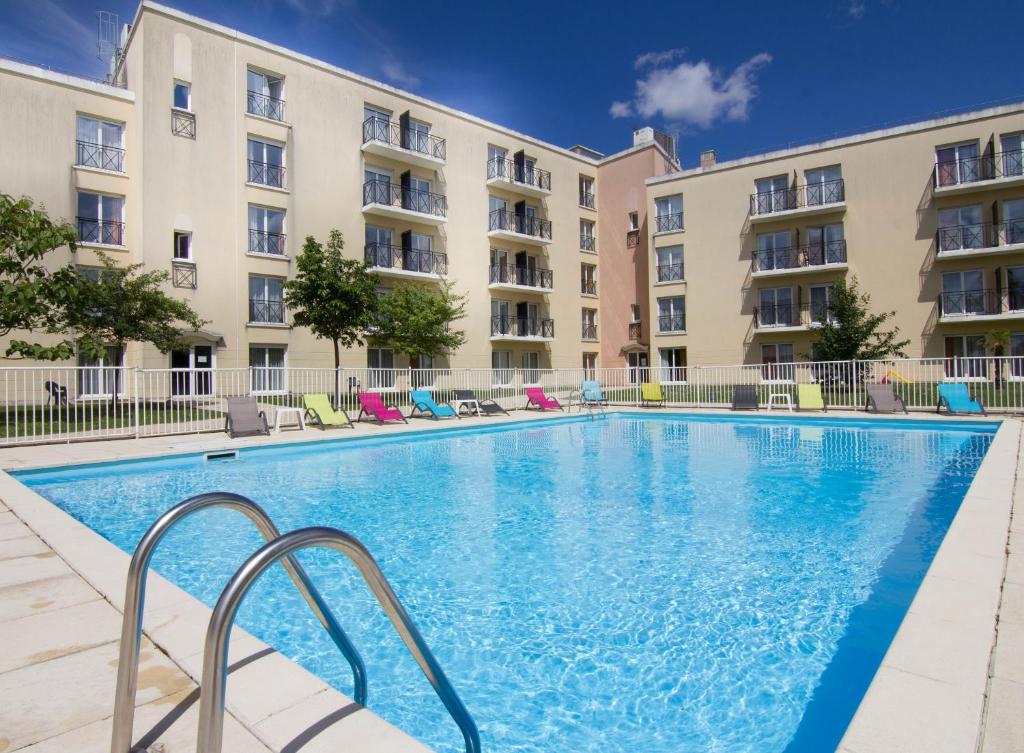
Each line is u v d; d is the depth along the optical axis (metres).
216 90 19.48
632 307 31.72
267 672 2.20
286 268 20.80
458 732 2.51
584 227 32.94
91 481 8.06
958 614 2.60
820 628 3.44
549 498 6.97
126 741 1.62
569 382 20.69
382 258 23.20
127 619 1.63
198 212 18.95
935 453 9.79
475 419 14.98
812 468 8.66
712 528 5.57
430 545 5.16
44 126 17.31
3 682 2.21
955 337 22.41
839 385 15.77
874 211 23.53
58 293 11.20
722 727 2.53
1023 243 20.95
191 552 5.00
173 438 11.08
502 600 3.93
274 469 9.14
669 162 33.31
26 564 3.64
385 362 23.84
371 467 9.31
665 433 13.66
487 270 27.41
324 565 4.66
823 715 2.61
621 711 2.66
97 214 18.16
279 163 21.03
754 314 25.92
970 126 21.89
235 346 19.55
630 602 3.87
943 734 1.73
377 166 23.91
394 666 3.06
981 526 4.05
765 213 25.08
